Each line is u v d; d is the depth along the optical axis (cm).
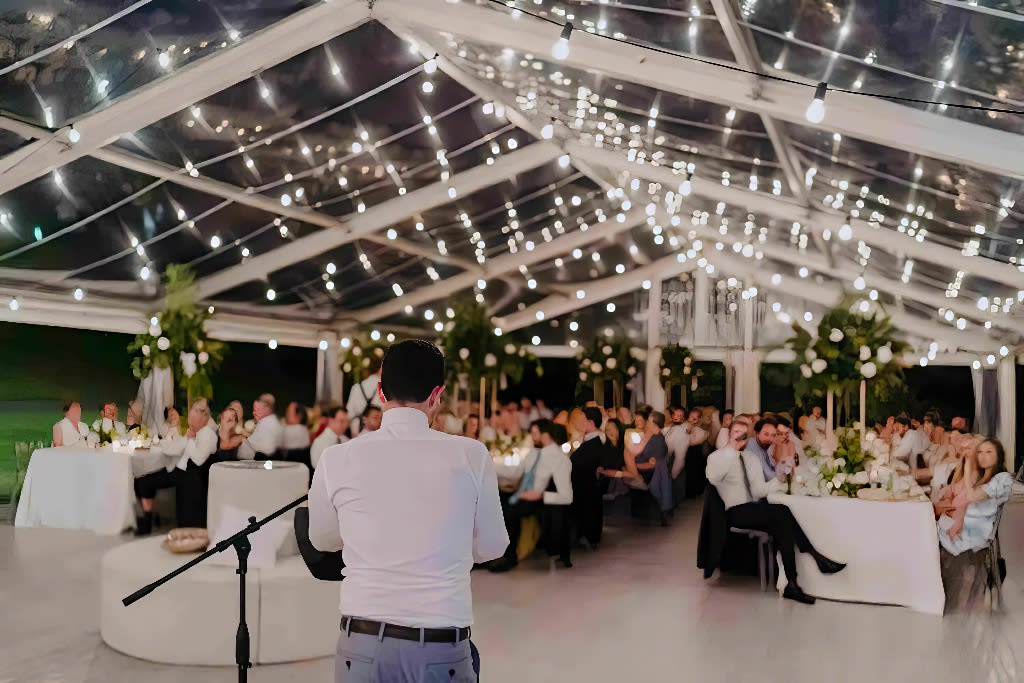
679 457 1319
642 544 1005
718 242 1548
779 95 620
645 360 1750
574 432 1171
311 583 547
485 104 856
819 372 859
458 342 1220
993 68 470
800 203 969
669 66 639
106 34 624
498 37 668
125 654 543
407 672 227
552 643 588
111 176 825
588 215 1353
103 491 945
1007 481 731
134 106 715
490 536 249
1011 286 995
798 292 1689
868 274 1318
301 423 1092
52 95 670
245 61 707
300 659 542
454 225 1230
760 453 811
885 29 473
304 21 683
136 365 1054
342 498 241
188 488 945
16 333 1434
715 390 1741
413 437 247
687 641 605
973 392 1656
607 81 718
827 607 724
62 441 1026
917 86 530
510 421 1240
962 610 723
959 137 577
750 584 799
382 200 1088
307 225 1092
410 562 233
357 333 1520
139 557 572
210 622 527
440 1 670
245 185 929
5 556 823
